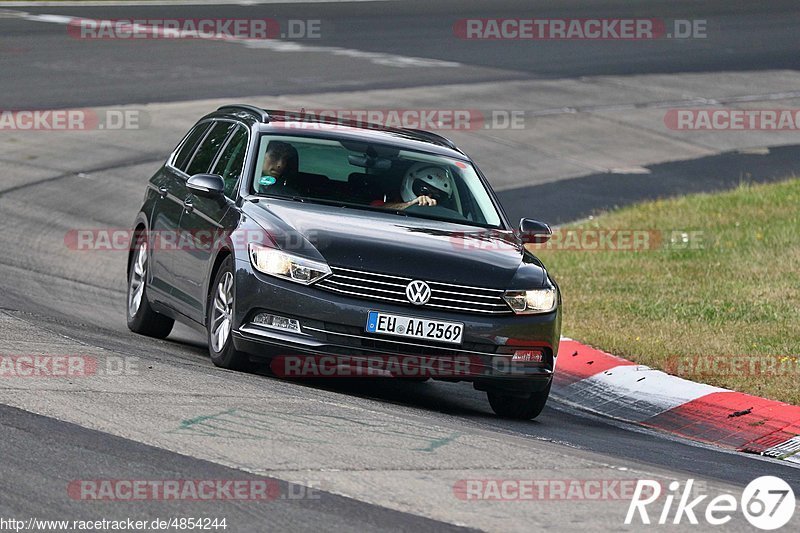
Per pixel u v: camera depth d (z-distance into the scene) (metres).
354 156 34.44
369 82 96.19
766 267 52.66
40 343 30.91
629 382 37.50
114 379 27.45
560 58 113.12
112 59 96.31
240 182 33.09
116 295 46.22
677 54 118.25
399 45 114.25
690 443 32.22
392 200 33.25
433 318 29.66
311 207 32.06
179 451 22.45
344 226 30.98
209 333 31.89
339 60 104.38
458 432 26.42
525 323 30.52
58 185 63.91
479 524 19.83
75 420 23.84
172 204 36.34
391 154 34.91
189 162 37.69
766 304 46.25
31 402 24.83
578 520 20.52
